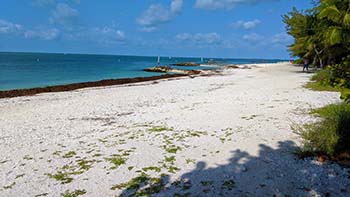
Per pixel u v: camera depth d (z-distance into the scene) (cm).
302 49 3186
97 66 6072
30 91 1984
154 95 1692
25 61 7225
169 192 425
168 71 4700
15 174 521
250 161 528
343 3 484
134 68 5566
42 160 592
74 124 961
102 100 1534
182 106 1210
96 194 430
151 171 505
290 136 661
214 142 652
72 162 573
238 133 710
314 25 2516
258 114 930
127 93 1823
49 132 850
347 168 473
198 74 3844
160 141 684
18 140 764
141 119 984
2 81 2770
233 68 5575
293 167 492
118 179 479
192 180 463
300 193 409
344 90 427
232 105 1141
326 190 413
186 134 734
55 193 439
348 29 482
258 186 433
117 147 655
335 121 600
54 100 1564
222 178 466
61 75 3581
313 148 555
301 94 1344
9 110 1270
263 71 3881
